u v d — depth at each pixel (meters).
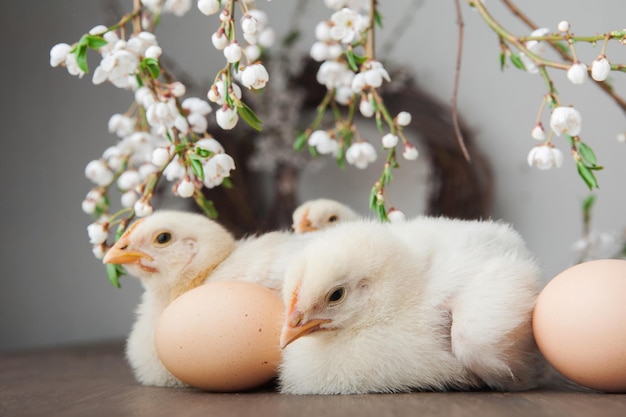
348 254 0.40
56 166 0.83
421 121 0.75
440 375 0.40
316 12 0.82
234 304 0.40
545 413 0.34
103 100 0.83
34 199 0.84
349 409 0.35
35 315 0.83
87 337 0.83
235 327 0.40
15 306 0.83
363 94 0.48
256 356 0.40
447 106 0.77
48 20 0.83
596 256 0.65
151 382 0.45
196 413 0.35
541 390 0.40
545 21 0.78
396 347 0.40
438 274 0.41
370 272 0.40
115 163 0.51
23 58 0.84
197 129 0.45
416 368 0.39
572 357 0.37
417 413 0.34
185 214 0.46
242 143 0.76
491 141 0.78
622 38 0.40
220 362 0.39
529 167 0.78
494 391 0.40
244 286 0.41
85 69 0.40
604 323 0.36
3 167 0.84
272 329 0.40
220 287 0.41
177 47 0.83
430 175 0.74
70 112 0.83
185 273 0.45
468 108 0.79
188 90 0.79
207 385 0.40
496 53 0.79
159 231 0.45
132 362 0.46
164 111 0.42
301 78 0.77
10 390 0.45
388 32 0.80
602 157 0.77
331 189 0.79
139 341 0.45
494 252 0.42
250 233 0.74
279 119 0.76
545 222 0.78
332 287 0.39
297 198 0.79
